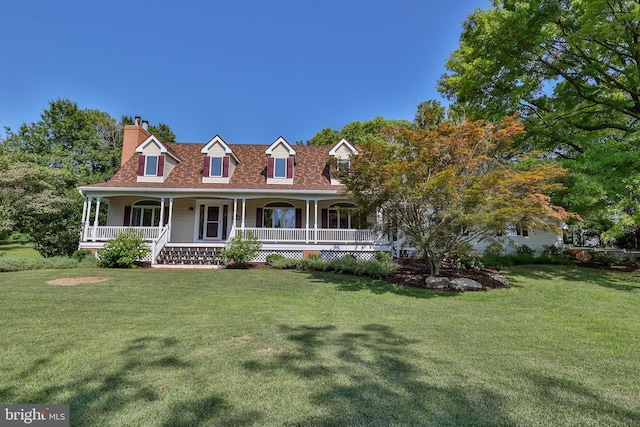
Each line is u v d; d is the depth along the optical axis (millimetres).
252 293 8930
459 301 8492
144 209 18453
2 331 5113
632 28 11539
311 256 14539
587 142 13398
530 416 2889
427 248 10484
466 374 3805
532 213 8891
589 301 8516
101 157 31828
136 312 6566
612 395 3322
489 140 9586
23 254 20266
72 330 5254
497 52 12969
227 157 17859
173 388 3303
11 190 14922
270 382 3479
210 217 18625
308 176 18312
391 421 2756
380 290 9750
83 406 2926
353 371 3816
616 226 10844
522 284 10727
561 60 12867
